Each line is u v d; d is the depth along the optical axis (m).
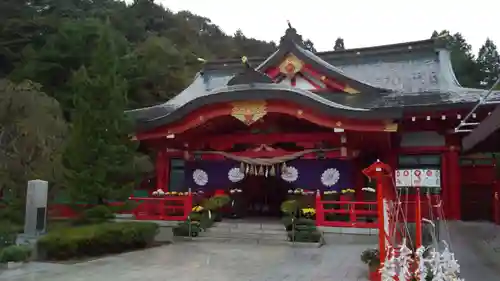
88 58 39.59
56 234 13.53
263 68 21.98
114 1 63.97
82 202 15.36
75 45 39.69
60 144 19.11
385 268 7.10
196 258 13.30
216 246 15.84
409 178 12.43
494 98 17.00
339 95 21.48
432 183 12.10
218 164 21.31
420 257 6.85
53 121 19.75
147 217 19.17
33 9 46.44
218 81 29.33
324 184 19.72
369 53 25.95
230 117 19.95
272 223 18.86
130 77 43.66
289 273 10.94
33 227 16.25
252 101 18.88
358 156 20.03
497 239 14.71
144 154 27.28
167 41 51.53
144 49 48.16
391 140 20.14
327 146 20.28
